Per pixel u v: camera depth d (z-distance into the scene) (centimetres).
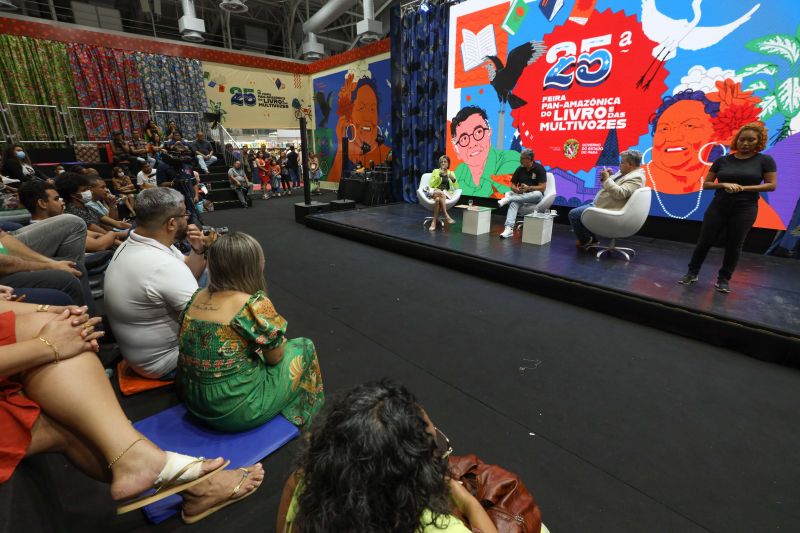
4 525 76
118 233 360
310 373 175
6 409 95
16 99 879
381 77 1020
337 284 385
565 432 178
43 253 246
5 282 189
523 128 594
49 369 101
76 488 146
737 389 211
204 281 246
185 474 122
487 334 277
